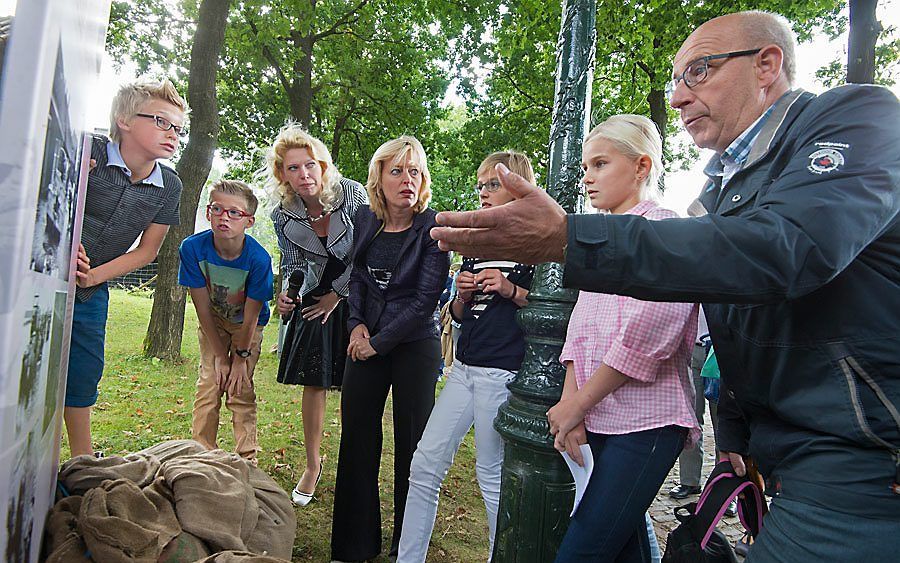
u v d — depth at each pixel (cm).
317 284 296
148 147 228
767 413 122
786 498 111
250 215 290
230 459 168
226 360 315
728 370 129
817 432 107
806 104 116
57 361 110
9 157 65
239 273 297
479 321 235
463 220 94
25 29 66
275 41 1149
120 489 130
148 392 548
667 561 148
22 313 71
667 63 1096
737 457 152
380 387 254
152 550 120
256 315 308
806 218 91
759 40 126
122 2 1086
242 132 1355
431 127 1527
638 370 154
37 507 98
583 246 90
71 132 94
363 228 257
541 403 167
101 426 424
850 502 101
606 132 184
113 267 231
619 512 155
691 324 163
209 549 134
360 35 1290
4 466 70
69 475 146
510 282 231
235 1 1081
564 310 169
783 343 110
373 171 252
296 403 557
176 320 722
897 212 98
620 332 159
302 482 315
